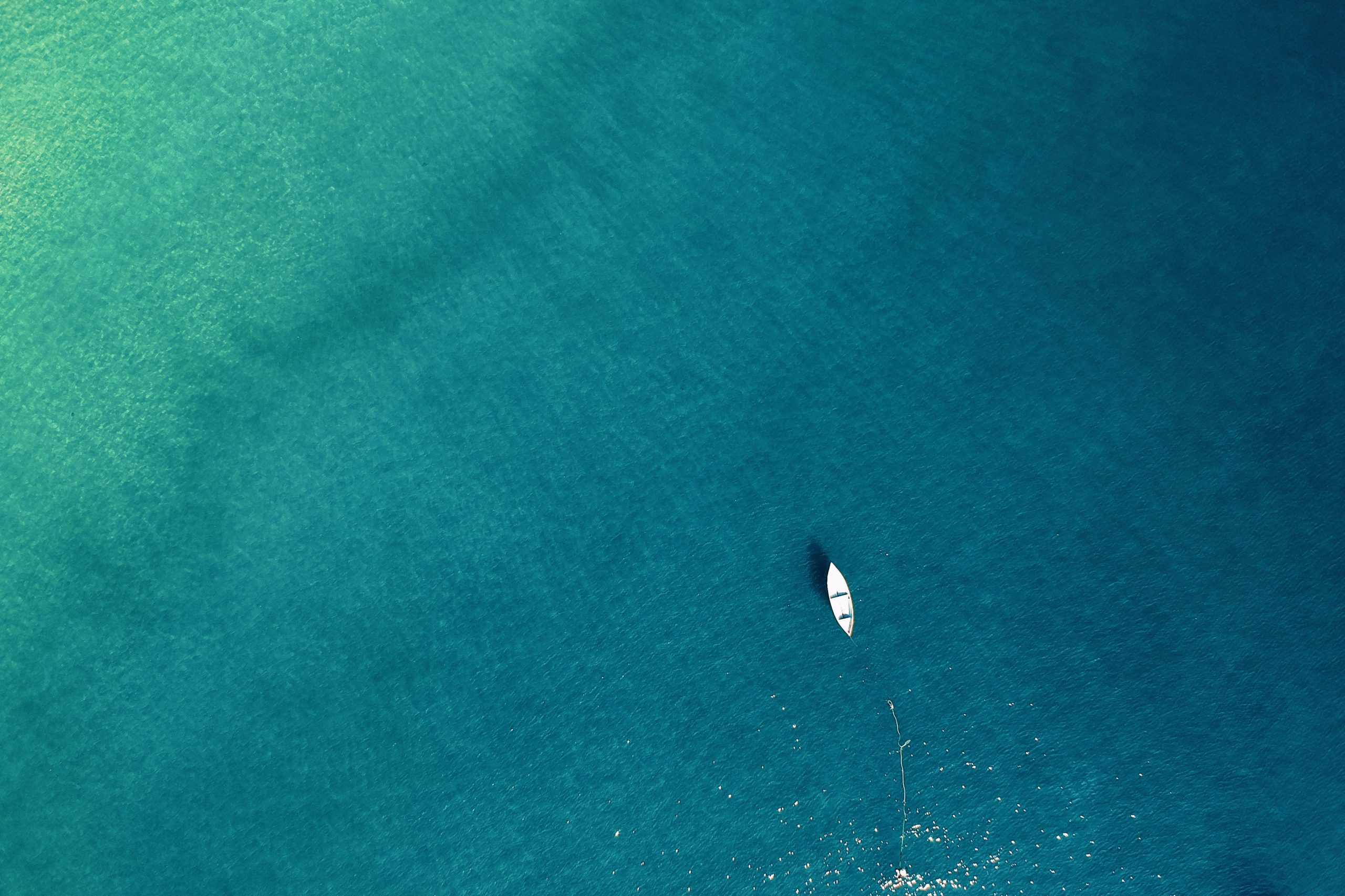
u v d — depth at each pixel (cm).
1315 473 2964
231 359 3303
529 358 3281
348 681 2986
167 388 3278
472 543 3108
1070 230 3266
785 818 2812
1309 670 2809
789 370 3219
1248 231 3200
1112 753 2803
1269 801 2723
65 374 3294
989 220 3303
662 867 2791
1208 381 3080
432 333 3322
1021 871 2727
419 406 3250
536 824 2838
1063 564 2975
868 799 2817
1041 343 3170
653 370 3247
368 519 3144
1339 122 3272
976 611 2959
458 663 2991
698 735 2898
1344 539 2902
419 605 3053
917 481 3083
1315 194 3209
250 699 2977
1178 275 3183
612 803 2848
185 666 3014
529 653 2992
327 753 2922
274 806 2873
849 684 2923
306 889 2802
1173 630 2888
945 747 2847
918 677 2916
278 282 3375
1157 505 2992
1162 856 2709
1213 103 3347
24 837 2861
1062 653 2905
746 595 3016
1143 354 3125
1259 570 2909
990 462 3080
